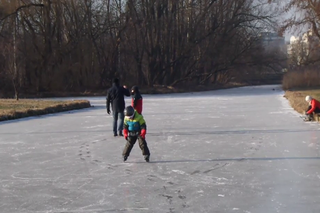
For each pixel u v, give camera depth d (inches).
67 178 318.7
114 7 1957.4
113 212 238.7
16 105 1002.1
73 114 864.9
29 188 291.7
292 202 250.8
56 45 1828.2
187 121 685.3
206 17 2106.3
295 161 362.9
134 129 369.4
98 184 299.4
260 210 237.6
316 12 1472.7
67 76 1879.9
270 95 1466.5
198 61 2158.0
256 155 392.8
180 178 312.5
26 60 1759.4
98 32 1957.4
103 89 1961.1
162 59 2114.9
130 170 341.1
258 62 2272.4
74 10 1862.7
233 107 964.0
